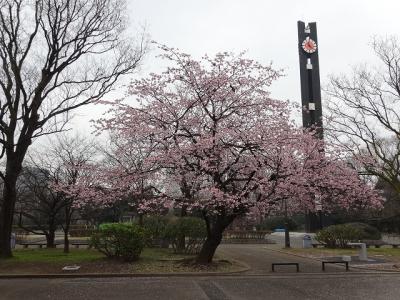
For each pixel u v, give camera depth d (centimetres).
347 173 1703
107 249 1755
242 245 3212
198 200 1564
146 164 1599
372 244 3038
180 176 1563
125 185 1691
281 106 1686
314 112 4259
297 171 1536
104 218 4328
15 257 1806
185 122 1638
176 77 1659
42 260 1728
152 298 1099
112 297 1113
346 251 2531
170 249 2350
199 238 2094
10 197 1822
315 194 1689
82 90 2005
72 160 2881
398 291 1220
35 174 2988
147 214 2586
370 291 1220
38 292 1193
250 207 1606
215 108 1672
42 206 2773
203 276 1523
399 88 2414
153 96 1680
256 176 1590
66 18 1927
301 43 4788
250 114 1684
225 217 1670
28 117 1867
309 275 1570
